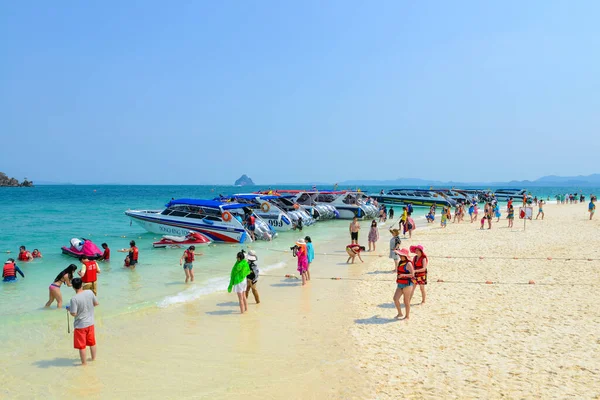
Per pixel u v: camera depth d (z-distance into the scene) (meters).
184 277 14.95
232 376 7.26
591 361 7.38
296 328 9.62
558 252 18.88
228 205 24.53
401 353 7.99
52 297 11.27
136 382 7.08
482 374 6.98
